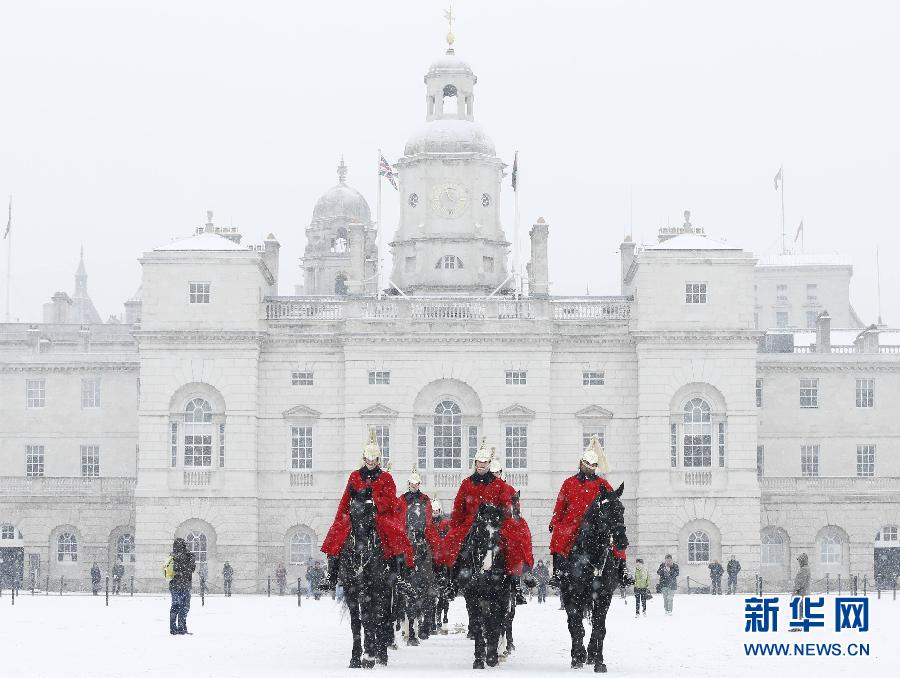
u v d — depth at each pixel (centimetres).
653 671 3475
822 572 11469
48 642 4412
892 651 4169
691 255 10531
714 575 10100
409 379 10575
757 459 11412
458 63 12369
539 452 10500
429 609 4462
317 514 10594
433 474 10538
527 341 10538
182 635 4803
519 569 3534
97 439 11888
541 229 11219
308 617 6188
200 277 10562
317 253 19212
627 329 10631
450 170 12019
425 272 11956
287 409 10644
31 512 11388
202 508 10456
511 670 3462
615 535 3434
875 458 11888
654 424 10462
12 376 11938
